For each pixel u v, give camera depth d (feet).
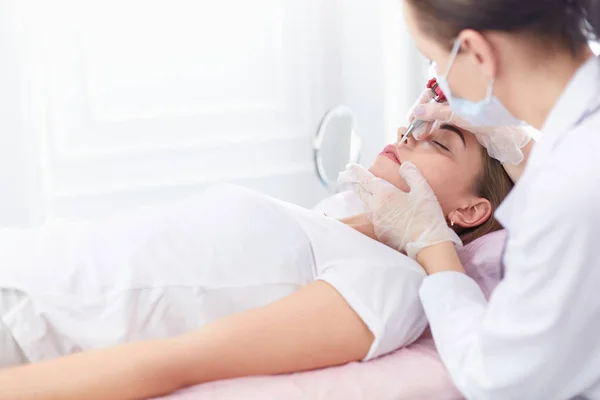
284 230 4.72
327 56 8.41
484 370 3.55
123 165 7.92
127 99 7.85
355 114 8.55
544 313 3.29
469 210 5.31
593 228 3.15
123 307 4.27
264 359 4.02
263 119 8.38
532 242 3.27
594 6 3.31
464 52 3.49
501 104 3.59
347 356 4.20
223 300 4.46
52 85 7.50
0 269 4.35
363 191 4.96
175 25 7.89
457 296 4.08
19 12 6.95
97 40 7.62
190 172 8.17
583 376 3.50
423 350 4.43
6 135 7.03
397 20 8.20
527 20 3.30
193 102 8.10
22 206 7.20
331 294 4.26
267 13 8.19
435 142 5.27
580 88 3.36
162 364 3.84
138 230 4.62
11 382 3.72
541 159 3.39
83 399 3.74
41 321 4.24
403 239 4.71
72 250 4.54
